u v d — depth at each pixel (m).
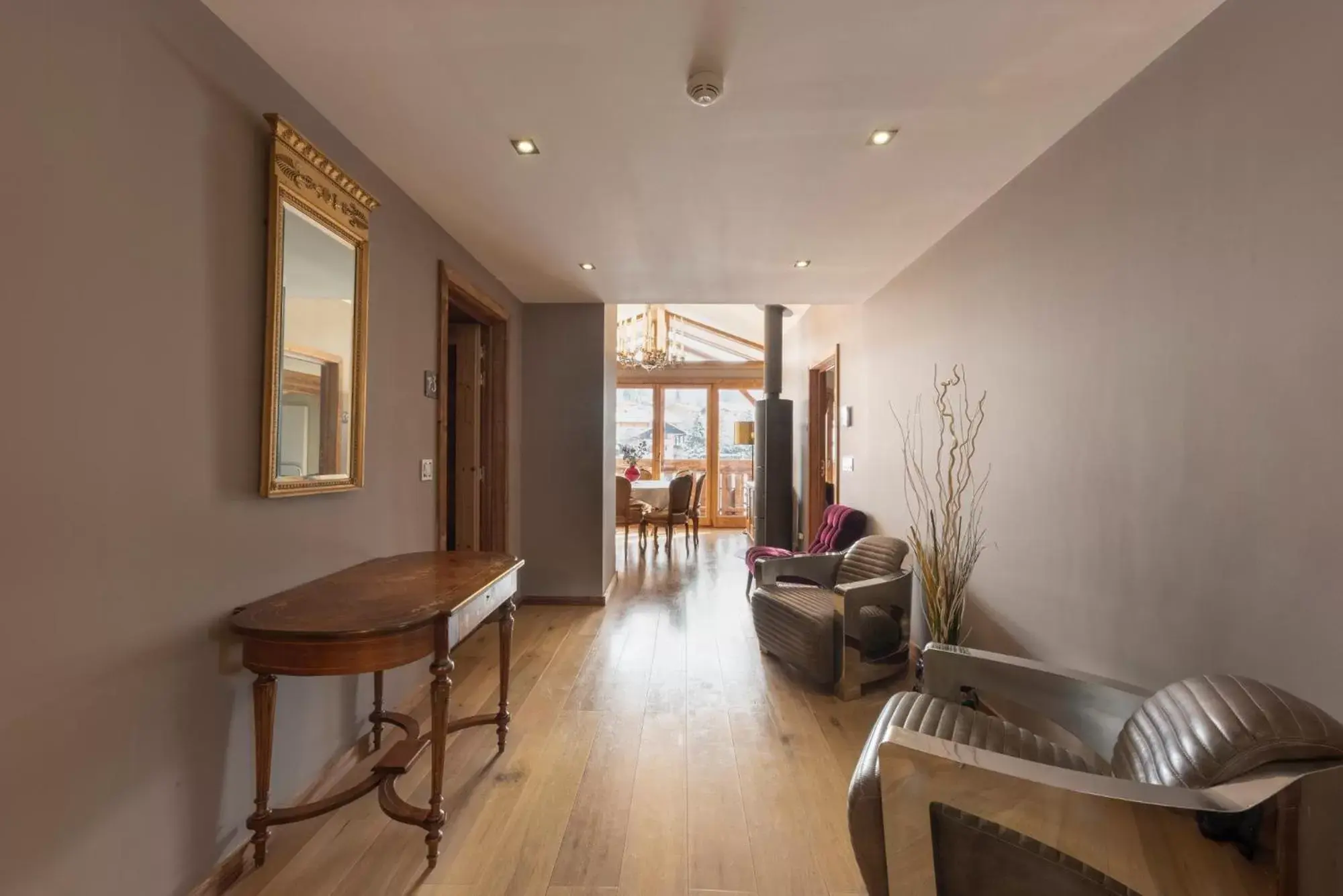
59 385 1.15
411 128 2.07
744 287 3.97
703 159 2.27
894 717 1.62
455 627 1.74
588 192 2.56
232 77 1.59
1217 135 1.48
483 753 2.30
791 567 3.53
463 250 3.25
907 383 3.51
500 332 4.05
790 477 6.27
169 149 1.40
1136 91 1.75
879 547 3.33
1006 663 1.79
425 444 2.80
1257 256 1.38
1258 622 1.38
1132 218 1.78
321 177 1.90
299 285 1.83
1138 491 1.75
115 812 1.27
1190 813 1.01
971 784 1.15
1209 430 1.51
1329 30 1.22
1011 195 2.43
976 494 2.70
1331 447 1.22
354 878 1.63
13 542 1.08
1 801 1.06
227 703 1.59
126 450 1.29
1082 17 1.52
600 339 4.46
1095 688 1.66
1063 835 1.08
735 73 1.76
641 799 2.00
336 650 1.51
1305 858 0.96
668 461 9.20
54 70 1.13
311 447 1.90
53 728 1.15
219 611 1.56
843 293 4.09
